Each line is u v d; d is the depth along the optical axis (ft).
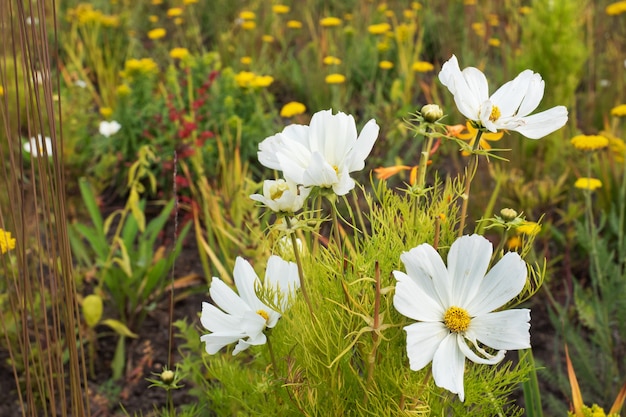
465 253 1.56
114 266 3.65
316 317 1.78
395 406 1.82
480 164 3.95
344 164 1.62
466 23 5.84
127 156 4.51
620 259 3.06
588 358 2.92
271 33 6.98
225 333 1.78
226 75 4.77
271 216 3.42
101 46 6.49
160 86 4.79
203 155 4.28
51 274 1.97
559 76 4.58
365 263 1.83
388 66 5.17
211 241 3.32
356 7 7.06
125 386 3.02
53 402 2.02
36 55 1.78
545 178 4.01
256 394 2.10
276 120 5.34
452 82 1.63
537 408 2.27
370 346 1.82
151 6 7.68
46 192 1.86
